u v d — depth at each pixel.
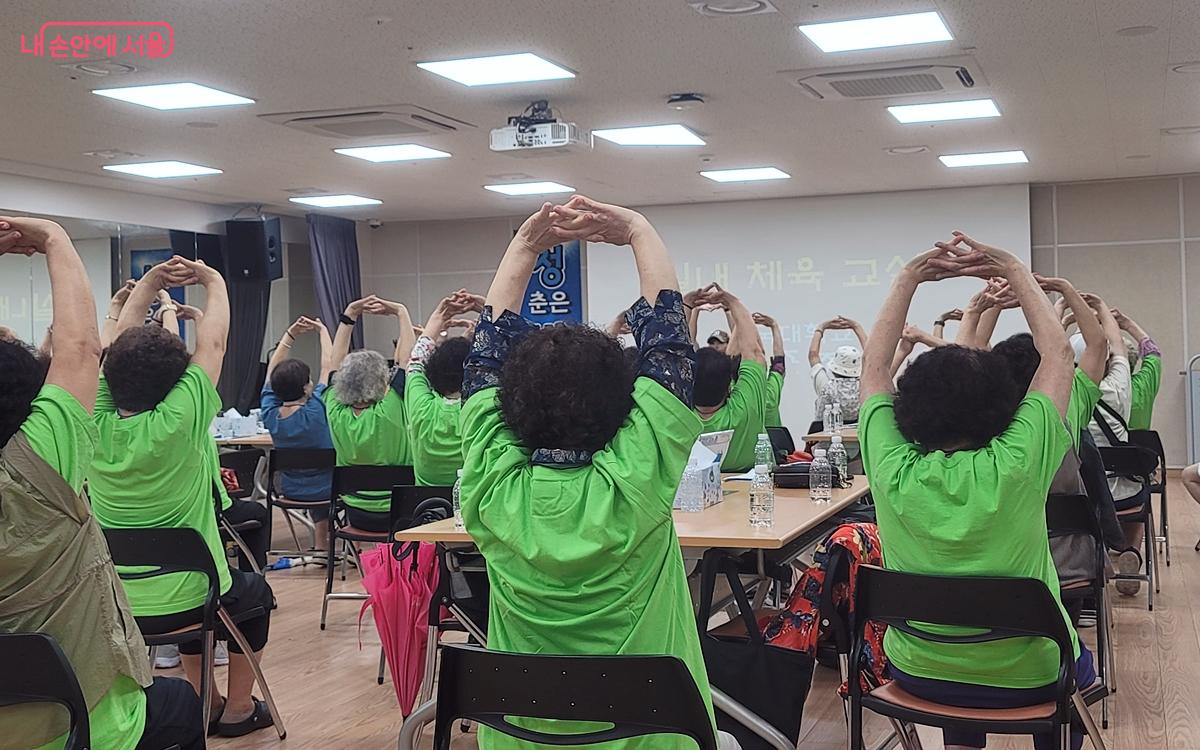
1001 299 3.91
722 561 3.29
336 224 13.95
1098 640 4.04
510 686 1.84
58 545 1.96
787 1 5.60
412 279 14.88
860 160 10.34
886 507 2.55
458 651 1.88
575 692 1.80
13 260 9.97
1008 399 2.44
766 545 3.10
